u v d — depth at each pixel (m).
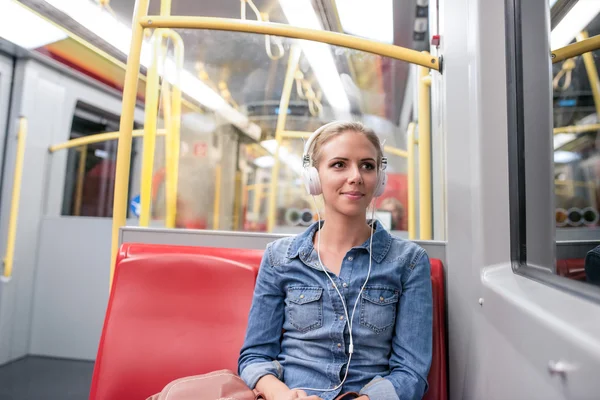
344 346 0.89
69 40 2.93
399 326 0.91
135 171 3.80
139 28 1.39
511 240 0.94
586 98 1.11
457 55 1.12
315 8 2.47
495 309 0.83
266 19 2.50
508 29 0.99
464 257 1.07
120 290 1.13
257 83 2.55
